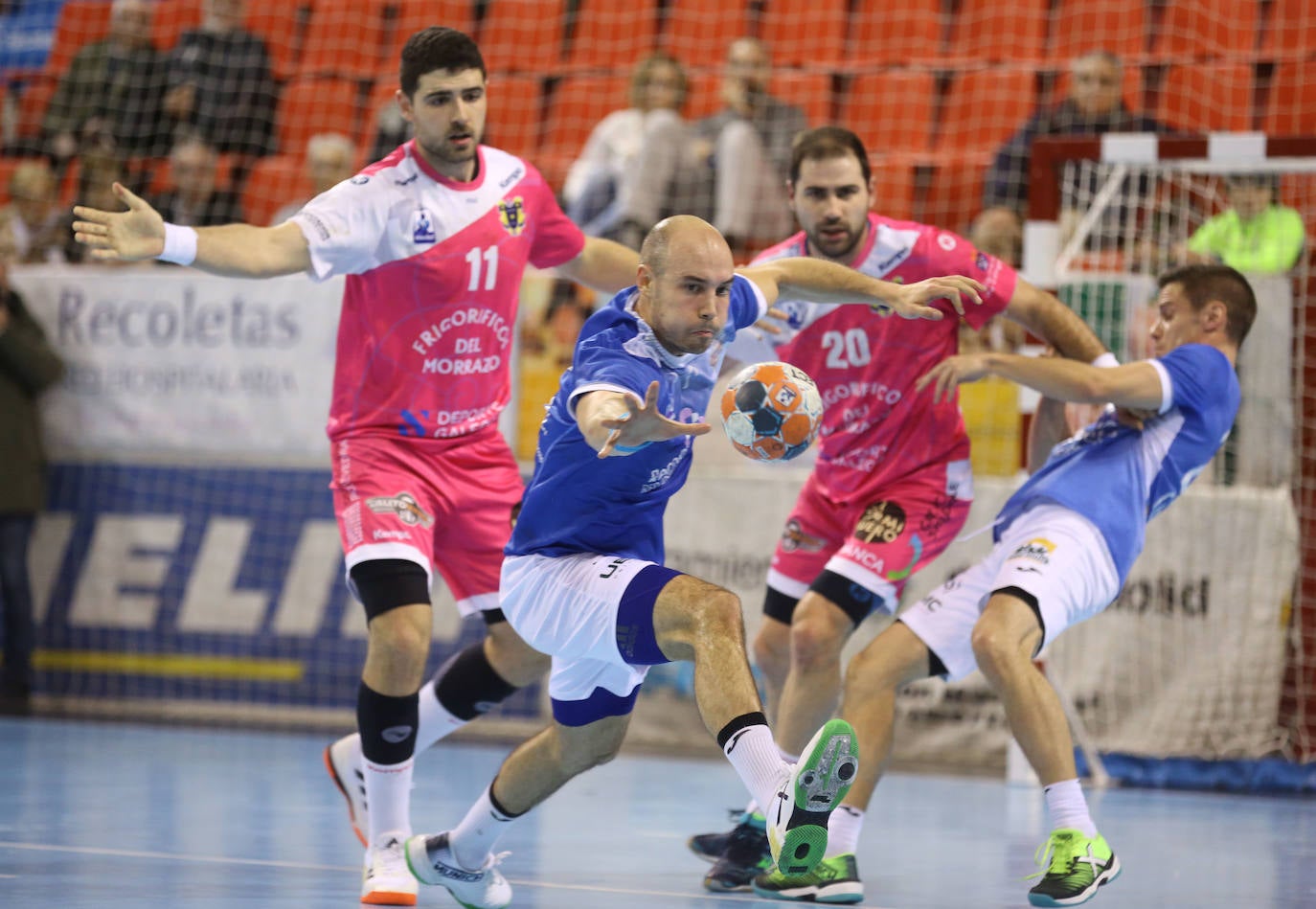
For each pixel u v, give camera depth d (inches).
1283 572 942.4
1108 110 1195.3
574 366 456.8
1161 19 1416.1
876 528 620.1
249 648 1173.7
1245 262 993.5
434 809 757.9
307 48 1637.6
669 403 452.1
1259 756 940.0
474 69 571.8
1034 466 665.0
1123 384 575.8
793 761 612.1
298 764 924.6
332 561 1163.3
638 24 1576.0
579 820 748.6
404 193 573.6
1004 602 553.6
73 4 1689.2
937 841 705.6
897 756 1023.6
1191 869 635.5
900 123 1448.1
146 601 1200.2
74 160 1460.4
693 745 1060.5
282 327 1179.3
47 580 1220.5
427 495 583.5
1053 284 943.7
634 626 441.4
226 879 557.6
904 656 591.5
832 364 637.3
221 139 1440.7
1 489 1173.7
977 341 1011.3
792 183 626.8
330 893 537.6
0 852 602.9
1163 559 962.7
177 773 869.8
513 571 480.7
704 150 1273.4
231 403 1188.5
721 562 1050.7
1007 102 1430.9
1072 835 522.6
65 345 1222.9
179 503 1200.2
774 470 1050.7
